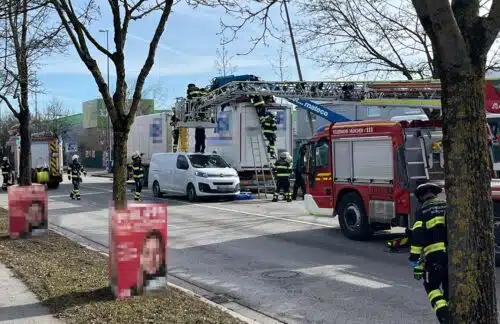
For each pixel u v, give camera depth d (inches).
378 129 439.5
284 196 819.4
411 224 415.2
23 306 243.6
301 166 529.7
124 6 304.0
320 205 501.7
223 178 807.1
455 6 145.8
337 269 354.9
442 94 146.3
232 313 247.0
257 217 622.2
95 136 2662.4
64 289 268.7
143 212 256.2
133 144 1222.9
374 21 756.6
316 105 723.4
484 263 141.3
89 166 2711.6
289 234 501.0
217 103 867.4
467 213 140.9
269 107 911.0
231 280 327.9
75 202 818.8
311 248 431.2
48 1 318.7
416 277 206.2
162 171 892.0
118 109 292.8
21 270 312.5
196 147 948.6
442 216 200.2
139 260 255.6
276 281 323.9
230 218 613.9
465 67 140.8
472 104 141.5
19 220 433.4
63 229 545.3
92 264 335.6
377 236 487.2
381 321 245.1
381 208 440.1
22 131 547.5
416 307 266.5
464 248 141.4
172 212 673.6
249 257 397.1
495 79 462.9
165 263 259.4
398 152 422.3
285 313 260.4
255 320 249.0
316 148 505.0
